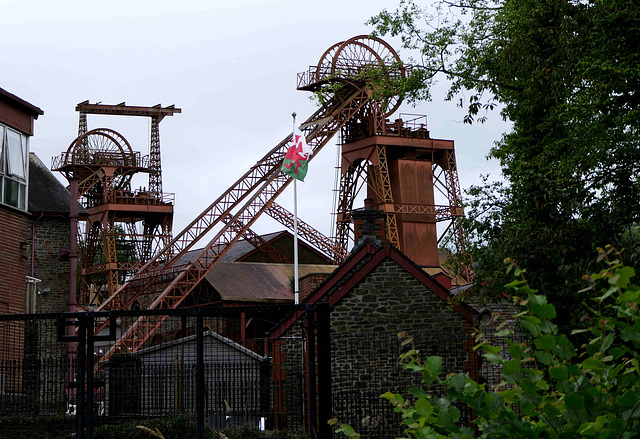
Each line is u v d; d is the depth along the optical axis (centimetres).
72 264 4119
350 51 6962
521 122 2889
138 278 6675
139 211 8781
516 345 703
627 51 2191
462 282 5634
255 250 7575
